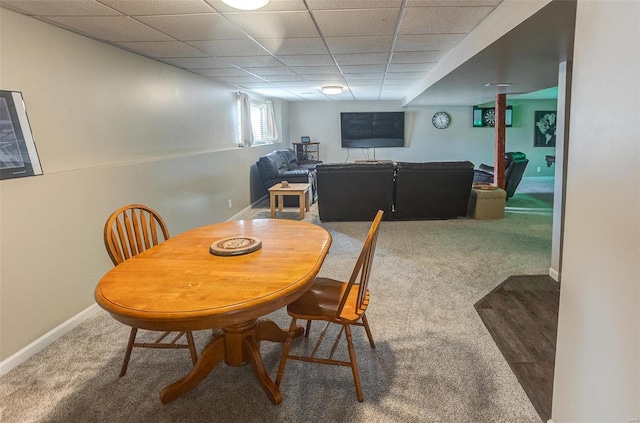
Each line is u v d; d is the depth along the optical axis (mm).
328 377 2033
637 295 1109
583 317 1376
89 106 2961
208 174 4984
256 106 7840
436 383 1964
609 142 1204
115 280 1601
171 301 1403
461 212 5516
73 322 2643
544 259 3857
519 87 5438
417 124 9578
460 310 2773
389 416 1743
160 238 3787
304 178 6688
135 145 3576
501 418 1718
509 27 2383
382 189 5301
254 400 1870
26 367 2180
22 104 2340
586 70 1311
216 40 3199
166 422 1731
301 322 2637
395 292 3090
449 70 3967
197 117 4918
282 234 2266
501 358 2176
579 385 1412
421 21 2803
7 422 1746
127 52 3455
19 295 2258
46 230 2449
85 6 2295
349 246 4359
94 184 2871
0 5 2211
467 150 9602
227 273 1660
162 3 2316
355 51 3736
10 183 2215
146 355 2283
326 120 9695
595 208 1288
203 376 1936
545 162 9609
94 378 2062
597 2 1240
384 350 2268
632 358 1136
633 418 1140
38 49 2490
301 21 2736
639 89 1072
